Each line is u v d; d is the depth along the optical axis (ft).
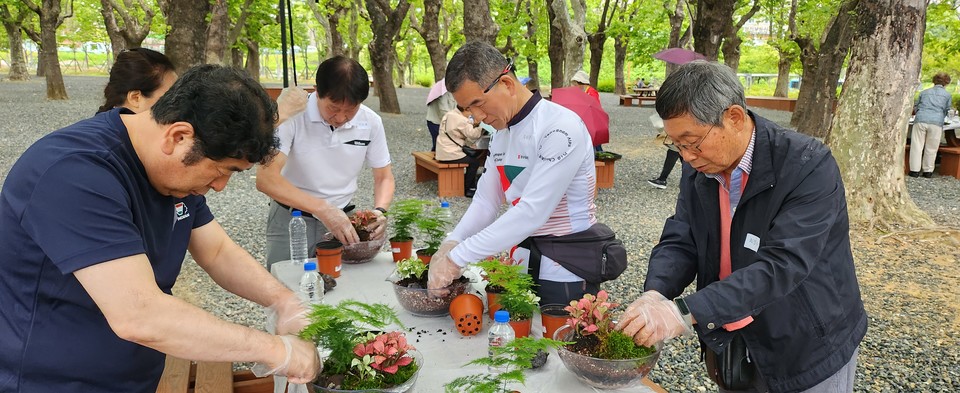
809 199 4.93
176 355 3.92
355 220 9.11
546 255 7.07
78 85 83.30
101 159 3.90
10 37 86.48
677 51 25.25
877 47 20.07
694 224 5.94
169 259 4.72
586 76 27.71
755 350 5.43
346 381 4.74
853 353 5.34
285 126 8.87
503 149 7.16
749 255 5.31
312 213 8.71
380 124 10.07
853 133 20.75
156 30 52.95
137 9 52.31
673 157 26.55
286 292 5.52
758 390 5.80
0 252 3.98
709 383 10.76
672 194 26.18
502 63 6.60
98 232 3.73
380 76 57.11
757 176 5.12
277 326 5.25
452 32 68.54
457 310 6.39
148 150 4.10
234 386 7.99
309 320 5.00
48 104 53.31
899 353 11.90
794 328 5.17
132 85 7.02
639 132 48.67
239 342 4.09
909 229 19.44
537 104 6.77
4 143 33.27
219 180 4.28
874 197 20.45
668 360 11.59
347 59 8.61
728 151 4.97
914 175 31.07
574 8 28.19
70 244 3.67
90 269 3.69
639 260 17.33
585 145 6.75
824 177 4.97
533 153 6.73
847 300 5.27
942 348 12.09
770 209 5.12
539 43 60.54
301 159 9.32
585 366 5.06
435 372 5.58
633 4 69.87
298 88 8.97
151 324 3.78
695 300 4.87
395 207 9.10
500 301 6.27
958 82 91.30
